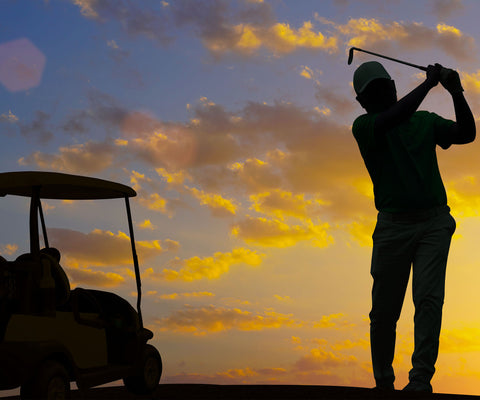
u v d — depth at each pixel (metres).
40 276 4.76
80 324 5.06
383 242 5.15
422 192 5.02
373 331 5.34
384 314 5.27
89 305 5.39
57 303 4.97
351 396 4.59
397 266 5.15
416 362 4.97
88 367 5.07
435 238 5.02
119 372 5.27
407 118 4.83
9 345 4.30
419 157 5.05
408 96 4.80
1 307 4.53
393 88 5.17
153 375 5.73
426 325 4.95
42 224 5.66
